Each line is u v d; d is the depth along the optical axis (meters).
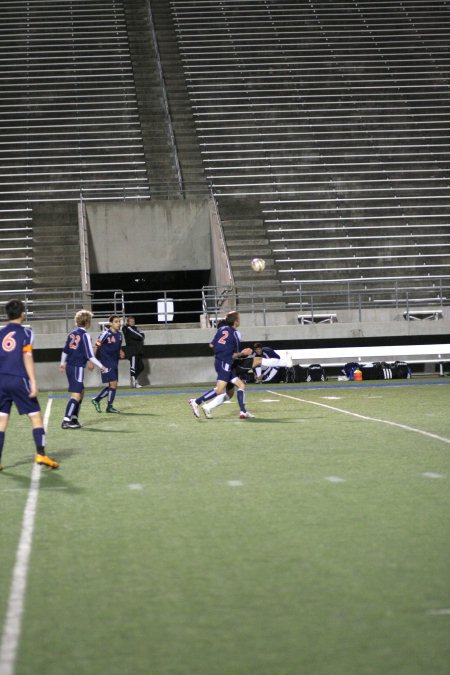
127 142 55.28
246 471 12.97
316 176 52.53
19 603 6.68
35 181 51.88
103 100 58.78
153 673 5.24
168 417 22.17
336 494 10.95
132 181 51.97
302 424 19.52
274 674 5.20
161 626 6.09
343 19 67.06
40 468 13.74
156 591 6.92
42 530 9.22
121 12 67.31
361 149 54.84
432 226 48.66
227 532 8.95
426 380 37.03
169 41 64.56
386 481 11.83
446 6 68.69
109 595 6.84
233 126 56.81
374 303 43.16
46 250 46.19
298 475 12.48
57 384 38.34
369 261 46.38
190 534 8.90
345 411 22.56
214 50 63.59
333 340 39.72
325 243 47.50
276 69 61.59
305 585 6.99
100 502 10.77
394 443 15.90
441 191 51.69
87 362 20.08
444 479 11.91
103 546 8.45
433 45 65.06
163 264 47.28
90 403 28.16
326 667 5.30
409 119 57.66
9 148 54.44
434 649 5.57
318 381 37.84
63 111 57.34
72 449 16.03
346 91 59.69
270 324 40.28
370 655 5.48
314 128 56.38
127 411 24.42
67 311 39.38
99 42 64.44
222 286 39.75
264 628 6.01
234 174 52.75
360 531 8.86
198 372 39.19
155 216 47.09
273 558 7.85
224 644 5.71
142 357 37.69
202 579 7.23
